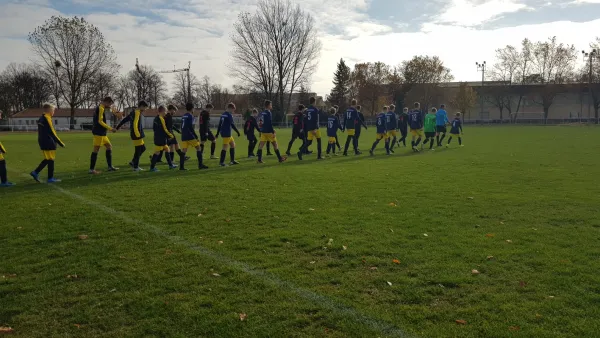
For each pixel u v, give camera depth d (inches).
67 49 2234.3
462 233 235.0
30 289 169.9
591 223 253.4
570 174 453.1
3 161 405.4
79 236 234.5
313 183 407.8
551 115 3157.0
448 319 142.9
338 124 720.3
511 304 151.9
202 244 220.7
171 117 565.3
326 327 139.4
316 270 185.2
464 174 462.0
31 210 298.8
